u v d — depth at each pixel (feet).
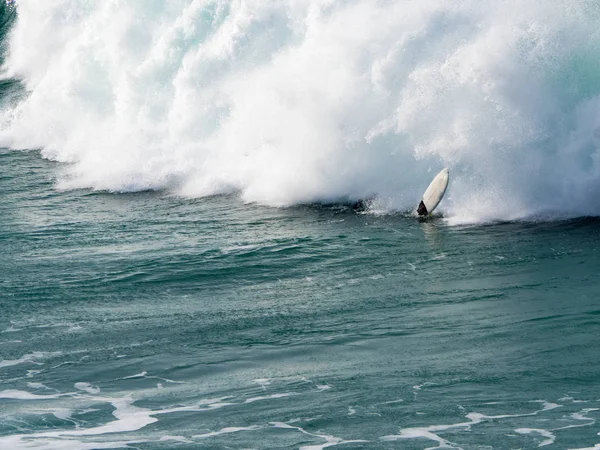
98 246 236.63
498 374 141.90
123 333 172.55
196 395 139.03
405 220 241.35
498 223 231.71
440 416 126.52
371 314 177.27
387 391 136.98
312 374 146.51
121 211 272.31
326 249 223.10
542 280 189.88
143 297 195.93
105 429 125.80
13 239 247.09
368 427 123.85
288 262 215.51
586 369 141.69
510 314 170.81
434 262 207.92
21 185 312.09
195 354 159.43
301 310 182.09
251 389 140.67
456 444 117.19
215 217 258.78
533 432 119.75
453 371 144.25
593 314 166.91
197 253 225.35
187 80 305.94
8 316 185.88
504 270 198.59
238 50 303.07
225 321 177.27
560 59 244.42
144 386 144.25
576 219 228.84
